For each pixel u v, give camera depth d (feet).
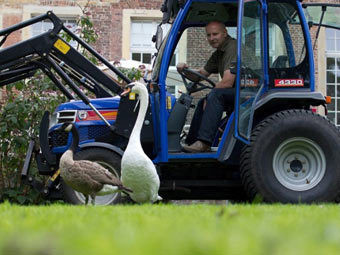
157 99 27.07
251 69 25.70
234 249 4.91
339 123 59.52
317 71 59.31
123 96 26.94
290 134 26.14
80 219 10.48
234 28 27.53
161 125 26.53
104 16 59.36
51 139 29.50
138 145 23.56
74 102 28.89
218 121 26.00
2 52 28.84
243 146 26.73
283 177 26.30
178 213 12.91
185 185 27.99
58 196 28.94
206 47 27.73
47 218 10.77
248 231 6.64
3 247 5.11
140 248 4.86
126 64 41.27
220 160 25.54
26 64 29.50
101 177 22.75
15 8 58.75
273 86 26.63
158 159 26.89
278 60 26.66
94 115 28.48
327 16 29.27
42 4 58.80
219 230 6.95
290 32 26.89
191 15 27.78
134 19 60.08
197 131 27.14
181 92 27.27
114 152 27.17
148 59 59.98
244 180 26.20
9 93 39.78
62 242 5.20
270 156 26.11
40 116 37.14
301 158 26.55
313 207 17.01
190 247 4.92
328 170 26.37
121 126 27.53
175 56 27.61
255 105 25.84
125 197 27.43
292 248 4.91
